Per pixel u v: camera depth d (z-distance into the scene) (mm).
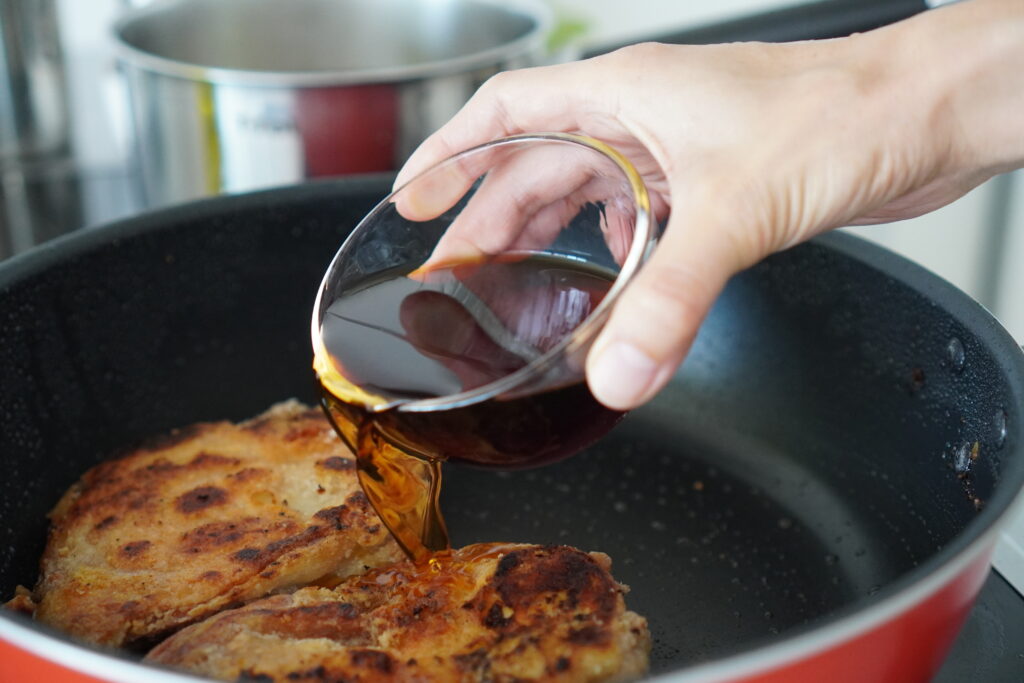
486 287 397
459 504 507
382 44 728
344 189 521
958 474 438
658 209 445
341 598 408
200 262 510
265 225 517
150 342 505
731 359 538
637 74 392
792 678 324
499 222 408
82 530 443
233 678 369
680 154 372
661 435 539
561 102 411
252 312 529
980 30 382
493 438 366
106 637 405
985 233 579
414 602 398
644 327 332
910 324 467
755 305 526
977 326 431
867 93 371
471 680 372
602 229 391
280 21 712
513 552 410
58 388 473
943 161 381
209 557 427
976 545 334
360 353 383
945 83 376
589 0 914
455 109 592
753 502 508
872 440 494
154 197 633
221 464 466
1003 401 403
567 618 389
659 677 309
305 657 376
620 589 412
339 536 433
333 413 390
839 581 472
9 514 445
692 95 380
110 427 497
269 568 424
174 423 520
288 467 466
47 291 466
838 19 494
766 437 527
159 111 598
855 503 497
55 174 850
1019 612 423
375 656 376
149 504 449
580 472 522
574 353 346
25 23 795
